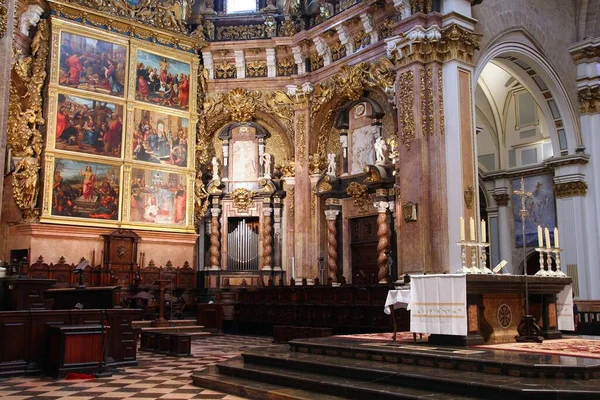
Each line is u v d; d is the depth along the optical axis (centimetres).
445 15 1698
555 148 2186
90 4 2059
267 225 2319
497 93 2438
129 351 1188
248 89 2348
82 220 1970
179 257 2188
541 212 2323
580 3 2209
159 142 2180
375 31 2000
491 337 1017
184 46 2288
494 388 672
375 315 1555
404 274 1659
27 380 1006
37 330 1073
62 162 1953
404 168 1709
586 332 1819
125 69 2125
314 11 2241
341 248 2178
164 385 963
